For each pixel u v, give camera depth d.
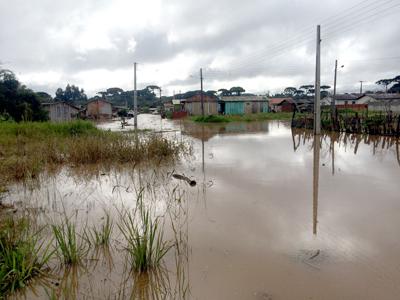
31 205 5.78
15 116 25.48
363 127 18.02
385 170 8.49
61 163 9.84
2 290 3.13
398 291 3.13
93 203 5.92
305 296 3.08
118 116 57.75
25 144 12.42
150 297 3.13
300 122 23.73
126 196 6.38
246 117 36.38
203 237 4.38
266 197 6.14
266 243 4.19
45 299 3.09
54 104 35.44
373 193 6.35
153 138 12.02
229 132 20.95
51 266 3.62
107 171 8.80
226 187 6.91
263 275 3.44
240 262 3.72
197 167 9.15
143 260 3.55
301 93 89.12
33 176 8.00
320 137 16.81
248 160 10.18
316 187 6.83
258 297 3.08
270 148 12.98
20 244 3.64
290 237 4.36
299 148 12.95
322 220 4.95
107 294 3.18
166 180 7.64
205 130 22.80
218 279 3.39
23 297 3.12
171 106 62.91
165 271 3.55
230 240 4.28
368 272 3.47
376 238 4.30
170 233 4.51
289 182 7.28
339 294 3.10
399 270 3.49
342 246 4.08
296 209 5.45
